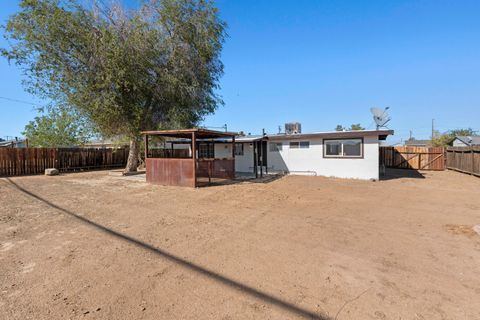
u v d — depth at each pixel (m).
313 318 2.25
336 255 3.57
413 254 3.58
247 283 2.85
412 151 17.69
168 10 12.46
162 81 12.58
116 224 5.07
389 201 7.23
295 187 9.74
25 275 3.02
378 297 2.56
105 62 11.02
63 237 4.31
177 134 11.28
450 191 8.81
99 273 3.08
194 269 3.18
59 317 2.27
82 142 19.30
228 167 12.17
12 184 10.41
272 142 15.05
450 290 2.68
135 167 14.30
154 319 2.25
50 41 10.93
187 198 7.68
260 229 4.76
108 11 12.30
